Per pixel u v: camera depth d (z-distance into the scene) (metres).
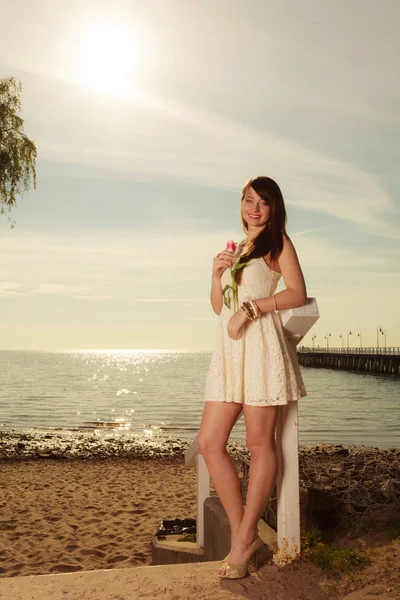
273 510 3.39
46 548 6.31
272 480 2.73
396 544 2.98
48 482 11.25
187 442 21.73
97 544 6.45
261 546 2.77
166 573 2.79
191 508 8.52
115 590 2.60
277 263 2.81
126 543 6.47
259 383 2.67
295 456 2.86
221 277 2.90
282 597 2.51
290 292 2.70
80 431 26.45
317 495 3.41
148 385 68.12
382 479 4.29
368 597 2.45
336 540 3.13
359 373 83.81
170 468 13.65
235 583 2.64
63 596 2.55
